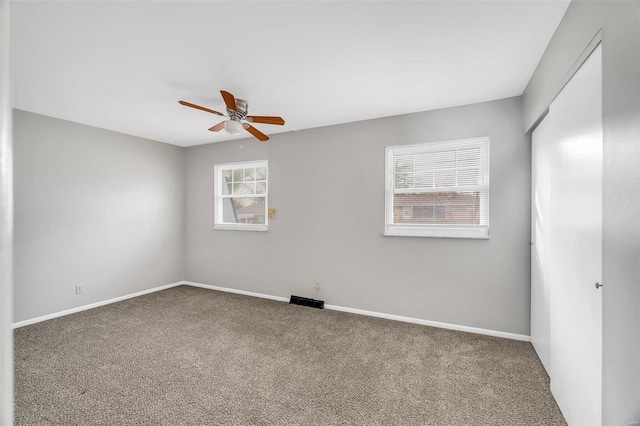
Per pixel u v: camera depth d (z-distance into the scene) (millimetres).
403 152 3463
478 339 2902
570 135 1734
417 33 1928
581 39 1510
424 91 2791
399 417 1830
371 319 3449
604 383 1243
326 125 3830
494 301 2990
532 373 2301
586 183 1535
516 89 2748
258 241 4367
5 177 325
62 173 3561
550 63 2004
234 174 4711
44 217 3410
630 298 1053
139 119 3564
